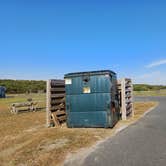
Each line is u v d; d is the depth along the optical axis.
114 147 8.62
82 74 13.08
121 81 16.05
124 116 15.97
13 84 104.19
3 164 8.04
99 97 12.80
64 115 15.55
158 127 12.50
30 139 10.76
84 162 7.20
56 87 14.59
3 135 12.51
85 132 11.37
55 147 8.95
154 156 7.36
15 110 23.25
